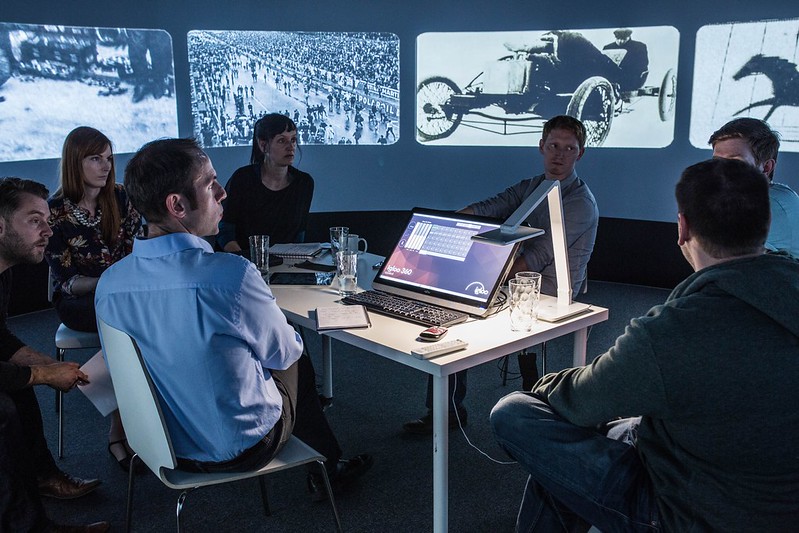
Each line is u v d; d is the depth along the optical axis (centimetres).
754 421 134
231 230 351
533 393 183
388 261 256
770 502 137
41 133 446
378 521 227
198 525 226
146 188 158
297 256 299
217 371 160
